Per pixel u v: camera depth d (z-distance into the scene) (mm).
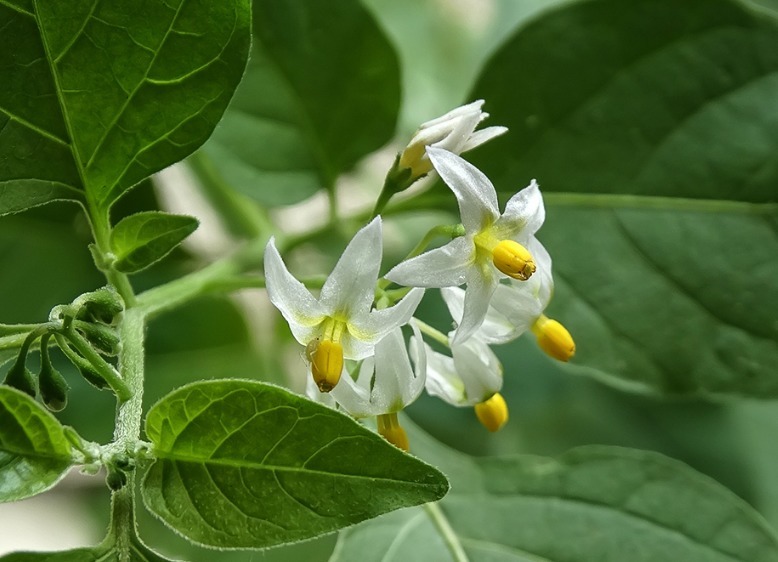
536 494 169
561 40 167
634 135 169
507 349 192
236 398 135
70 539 219
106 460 137
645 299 169
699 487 167
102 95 146
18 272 181
